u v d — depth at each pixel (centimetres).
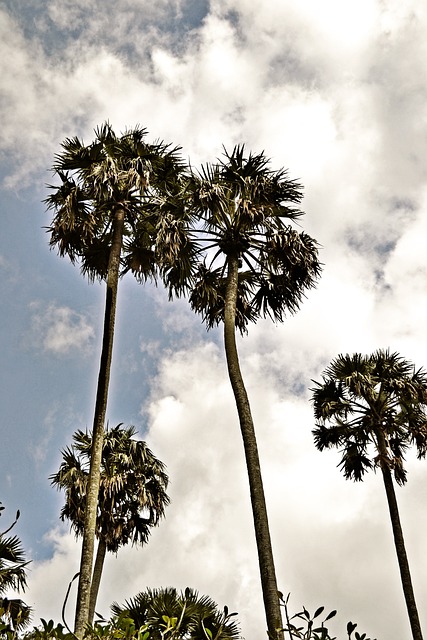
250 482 1127
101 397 1196
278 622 395
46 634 398
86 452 2162
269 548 1049
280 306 1534
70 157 1491
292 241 1405
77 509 2044
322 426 1925
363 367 1936
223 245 1416
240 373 1254
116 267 1341
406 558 1625
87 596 1010
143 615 895
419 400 1850
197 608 798
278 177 1466
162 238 1401
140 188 1409
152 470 2150
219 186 1405
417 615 1538
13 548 1173
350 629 394
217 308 1560
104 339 1254
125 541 2044
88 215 1433
